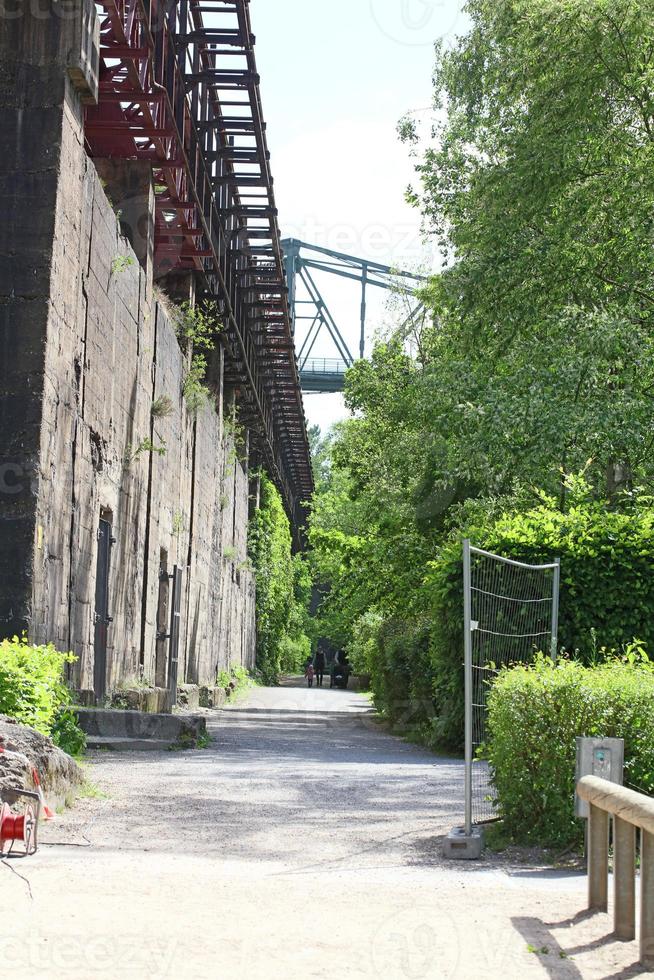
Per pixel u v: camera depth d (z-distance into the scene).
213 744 16.39
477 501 20.97
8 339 13.94
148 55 18.62
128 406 20.08
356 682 57.12
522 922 5.37
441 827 8.71
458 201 25.22
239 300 35.41
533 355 19.22
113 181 21.81
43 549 14.02
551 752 7.92
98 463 17.50
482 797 10.26
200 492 30.91
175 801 9.70
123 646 20.42
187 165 22.31
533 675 8.20
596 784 5.49
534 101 19.80
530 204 19.84
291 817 9.05
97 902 5.29
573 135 19.25
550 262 19.80
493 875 6.86
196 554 30.19
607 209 19.66
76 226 15.35
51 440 14.33
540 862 7.48
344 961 4.42
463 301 20.83
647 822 4.60
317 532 33.16
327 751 16.14
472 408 19.27
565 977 4.39
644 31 18.59
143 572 22.23
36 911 5.01
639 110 19.86
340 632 62.44
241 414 45.66
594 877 5.70
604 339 18.16
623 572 14.70
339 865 7.06
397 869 6.98
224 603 38.66
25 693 10.05
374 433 31.66
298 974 4.18
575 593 14.66
